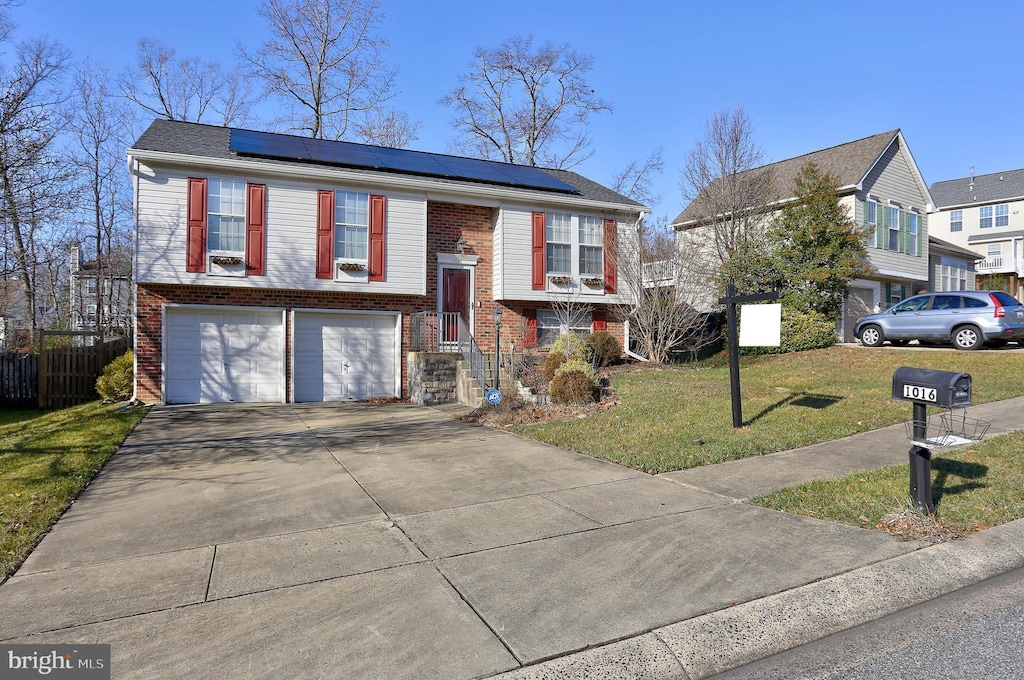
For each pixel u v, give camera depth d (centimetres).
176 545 480
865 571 419
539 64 3256
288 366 1398
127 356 1373
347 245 1439
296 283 1374
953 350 1453
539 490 623
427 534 501
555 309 1659
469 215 1628
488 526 519
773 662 326
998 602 384
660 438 820
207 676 302
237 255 1325
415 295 1502
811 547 459
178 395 1323
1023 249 3491
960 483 581
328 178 1399
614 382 1300
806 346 1733
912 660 323
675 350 1764
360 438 926
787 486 599
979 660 320
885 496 553
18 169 1633
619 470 695
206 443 888
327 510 567
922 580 409
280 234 1363
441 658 320
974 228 3734
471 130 3391
